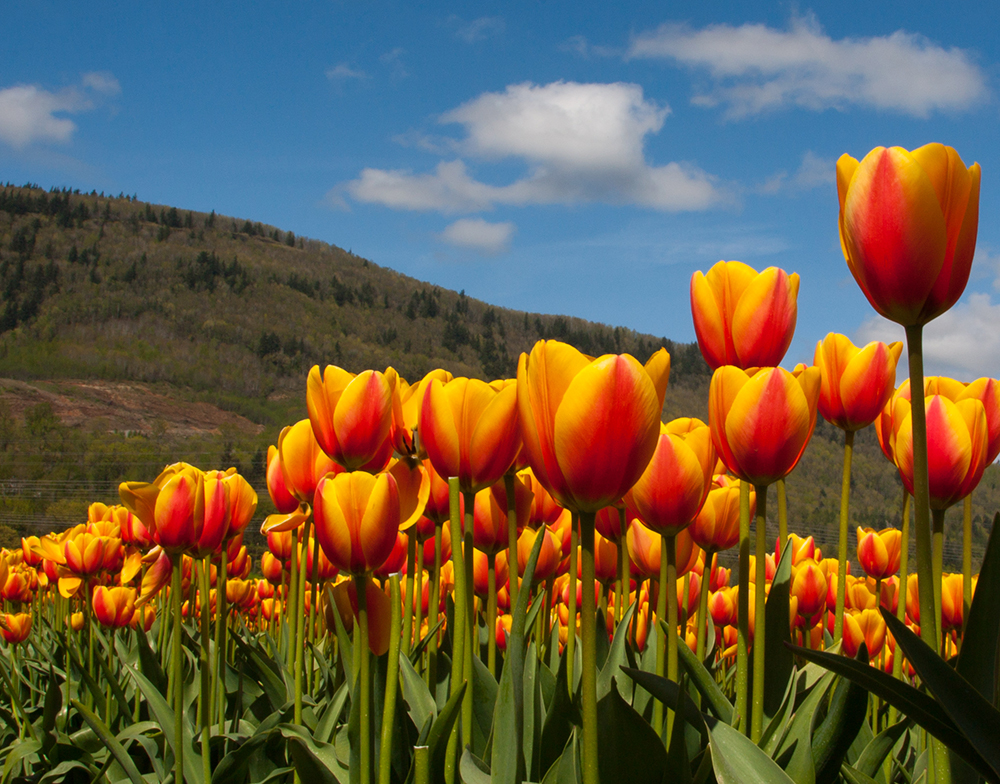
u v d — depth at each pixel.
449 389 1.54
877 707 1.98
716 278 1.73
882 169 1.09
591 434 1.08
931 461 1.46
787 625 1.56
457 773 1.48
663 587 1.80
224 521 2.00
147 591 2.79
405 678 1.79
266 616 5.27
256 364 151.75
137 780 2.09
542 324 186.62
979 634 1.04
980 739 0.87
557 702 1.49
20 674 3.72
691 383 116.50
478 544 1.93
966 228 1.10
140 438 98.62
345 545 1.42
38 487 58.31
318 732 1.98
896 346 1.88
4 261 168.62
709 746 1.17
